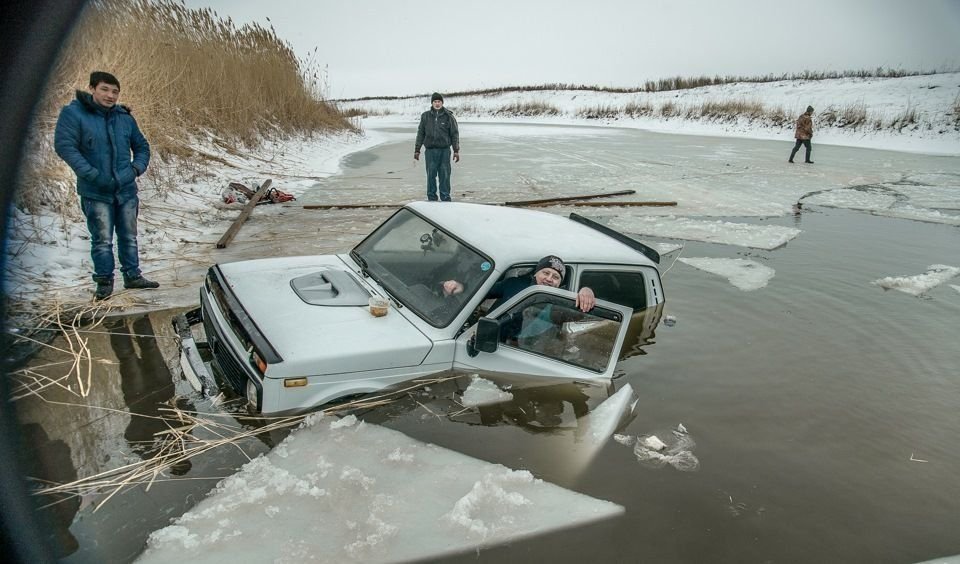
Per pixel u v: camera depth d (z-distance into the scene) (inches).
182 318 187.6
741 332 220.7
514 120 2266.2
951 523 128.0
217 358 162.2
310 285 175.2
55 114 323.9
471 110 2603.3
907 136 1219.9
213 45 657.0
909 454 152.5
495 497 123.4
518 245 178.5
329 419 144.9
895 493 136.9
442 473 131.6
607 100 2317.9
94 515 113.2
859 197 562.6
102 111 214.2
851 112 1350.9
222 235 335.6
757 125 1497.3
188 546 106.4
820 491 135.9
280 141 718.5
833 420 165.8
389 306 168.9
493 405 157.2
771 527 122.9
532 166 703.1
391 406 152.2
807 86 1787.6
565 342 173.0
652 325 216.5
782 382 185.0
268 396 137.6
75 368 168.9
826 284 284.0
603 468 137.9
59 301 215.3
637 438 150.8
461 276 171.6
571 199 489.7
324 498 120.6
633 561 110.7
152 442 135.9
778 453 149.2
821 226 426.0
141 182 388.5
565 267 181.8
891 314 248.2
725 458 145.6
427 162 437.1
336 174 608.7
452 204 213.3
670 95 2155.5
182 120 524.7
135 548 105.9
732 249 344.8
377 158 771.4
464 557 108.5
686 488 133.3
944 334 229.0
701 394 175.0
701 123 1649.9
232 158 553.3
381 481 127.3
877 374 194.2
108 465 127.4
